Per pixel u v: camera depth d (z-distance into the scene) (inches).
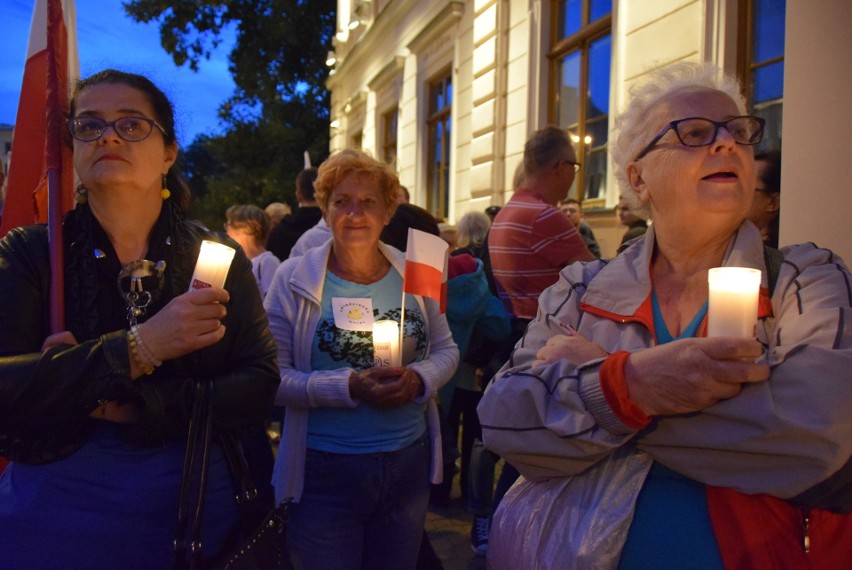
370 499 81.9
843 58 92.0
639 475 48.3
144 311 57.6
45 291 55.9
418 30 434.0
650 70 58.5
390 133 518.3
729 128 50.1
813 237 96.0
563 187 129.0
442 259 87.0
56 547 52.7
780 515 44.4
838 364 40.7
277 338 86.2
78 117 57.0
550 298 58.9
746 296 41.4
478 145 325.4
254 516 60.9
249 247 200.8
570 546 48.0
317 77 844.6
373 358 85.8
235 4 849.5
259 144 853.2
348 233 87.7
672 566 45.5
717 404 42.7
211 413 56.9
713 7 178.9
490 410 51.6
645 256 54.2
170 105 62.8
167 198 62.2
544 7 279.0
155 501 55.0
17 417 49.9
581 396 47.3
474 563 129.0
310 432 83.0
